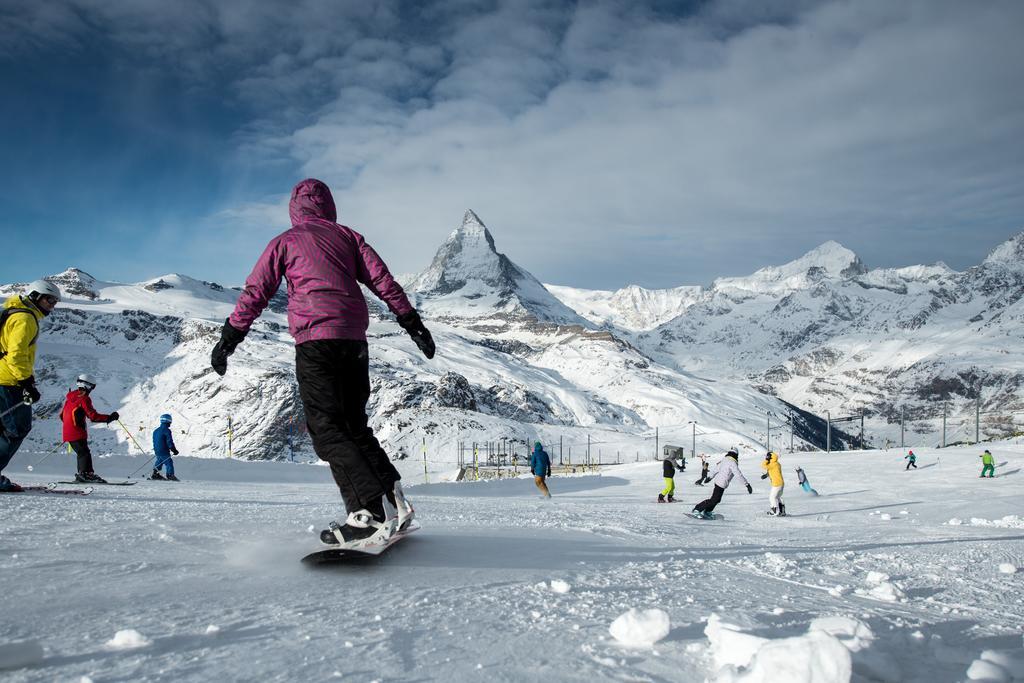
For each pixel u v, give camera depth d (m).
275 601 2.42
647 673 1.77
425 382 180.12
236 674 1.62
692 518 11.70
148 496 8.48
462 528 4.93
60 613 2.16
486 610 2.41
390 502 3.67
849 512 14.94
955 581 4.10
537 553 3.99
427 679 1.63
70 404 11.41
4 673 1.58
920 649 2.27
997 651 2.09
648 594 2.93
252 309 3.53
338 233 3.70
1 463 7.02
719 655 1.89
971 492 22.98
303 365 3.46
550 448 141.12
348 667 1.70
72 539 3.49
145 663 1.68
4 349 6.84
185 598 2.43
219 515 5.09
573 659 1.86
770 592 3.26
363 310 3.61
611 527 6.66
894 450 52.03
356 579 2.87
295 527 4.31
